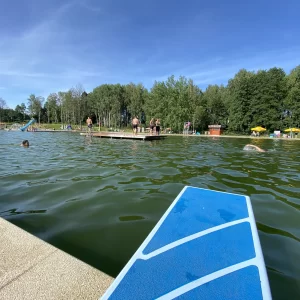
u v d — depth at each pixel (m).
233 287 1.07
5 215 2.56
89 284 1.30
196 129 39.75
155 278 1.13
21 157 6.77
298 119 33.75
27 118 72.12
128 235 2.12
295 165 6.01
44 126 51.19
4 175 4.38
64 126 46.56
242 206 2.07
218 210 1.98
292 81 35.09
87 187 3.62
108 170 4.90
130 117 52.72
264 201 3.11
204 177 4.39
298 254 1.86
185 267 1.21
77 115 52.34
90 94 56.81
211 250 1.35
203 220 1.77
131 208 2.77
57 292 1.24
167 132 34.41
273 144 14.50
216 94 43.06
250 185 3.89
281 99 35.94
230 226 1.67
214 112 42.69
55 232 2.18
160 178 4.25
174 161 6.28
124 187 3.63
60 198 3.11
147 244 1.43
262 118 35.31
